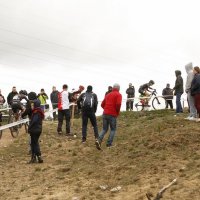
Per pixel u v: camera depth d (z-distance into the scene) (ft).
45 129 72.74
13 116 70.28
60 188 42.09
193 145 48.47
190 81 58.65
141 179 40.81
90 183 42.42
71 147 59.47
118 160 48.70
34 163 52.60
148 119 72.84
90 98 59.47
